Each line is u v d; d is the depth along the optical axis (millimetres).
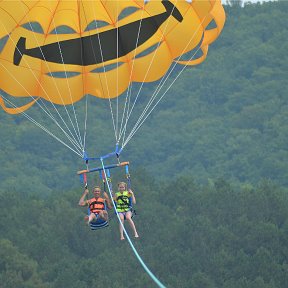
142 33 114312
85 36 113875
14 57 112250
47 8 110562
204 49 109625
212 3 106438
